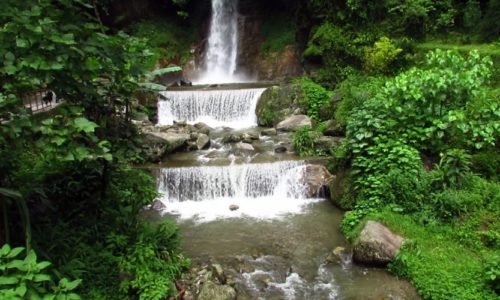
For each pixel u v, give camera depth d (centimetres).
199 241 726
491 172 768
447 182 723
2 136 391
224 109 1352
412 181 729
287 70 1778
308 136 1047
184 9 2002
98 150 425
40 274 392
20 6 382
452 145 805
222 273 595
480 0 1447
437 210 697
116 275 529
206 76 1961
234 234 752
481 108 774
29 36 369
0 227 479
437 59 868
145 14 1941
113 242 562
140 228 608
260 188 922
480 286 536
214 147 1120
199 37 2020
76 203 629
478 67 812
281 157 1003
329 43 1437
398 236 658
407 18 1377
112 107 544
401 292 565
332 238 729
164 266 562
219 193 916
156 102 1329
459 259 601
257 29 1923
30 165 667
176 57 1902
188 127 1234
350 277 609
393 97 842
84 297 485
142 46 477
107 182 617
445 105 814
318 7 1516
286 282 598
